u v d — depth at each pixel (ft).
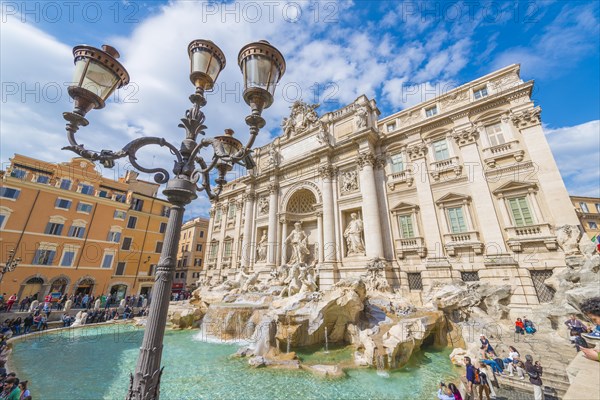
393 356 40.40
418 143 80.89
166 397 32.01
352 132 95.09
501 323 53.52
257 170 125.70
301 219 104.94
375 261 73.41
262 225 113.91
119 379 37.70
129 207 126.82
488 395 30.01
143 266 130.62
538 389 29.94
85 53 13.48
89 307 92.17
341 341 52.08
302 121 114.11
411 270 72.69
